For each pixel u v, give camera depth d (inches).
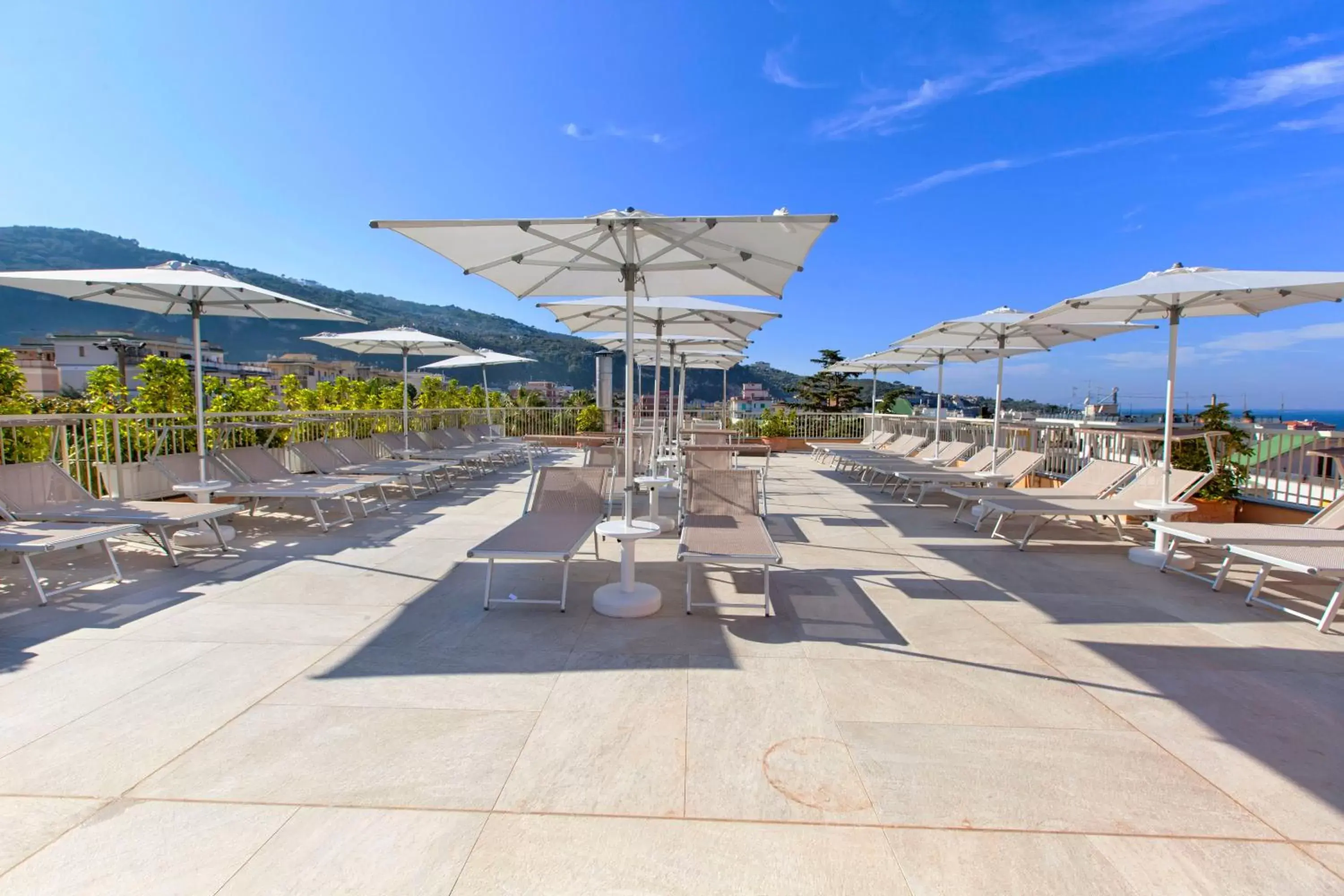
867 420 621.9
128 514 167.6
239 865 60.2
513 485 337.7
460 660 109.3
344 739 83.2
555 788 73.2
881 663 110.0
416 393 542.0
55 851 61.6
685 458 251.3
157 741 82.0
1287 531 161.0
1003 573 170.6
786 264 145.6
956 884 59.4
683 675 104.6
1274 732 88.2
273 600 141.0
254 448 241.0
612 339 318.0
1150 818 69.4
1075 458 314.8
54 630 121.4
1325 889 59.1
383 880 58.7
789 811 69.6
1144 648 118.3
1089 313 213.2
